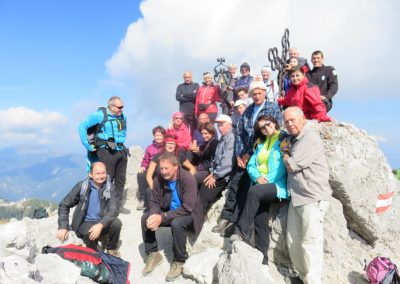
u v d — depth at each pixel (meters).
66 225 6.36
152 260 6.62
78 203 6.71
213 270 5.94
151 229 6.36
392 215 7.63
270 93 10.27
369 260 6.88
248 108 7.05
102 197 6.65
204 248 6.83
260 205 6.13
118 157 8.27
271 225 6.46
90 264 5.29
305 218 5.53
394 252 7.25
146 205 8.50
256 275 5.04
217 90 11.88
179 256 6.34
